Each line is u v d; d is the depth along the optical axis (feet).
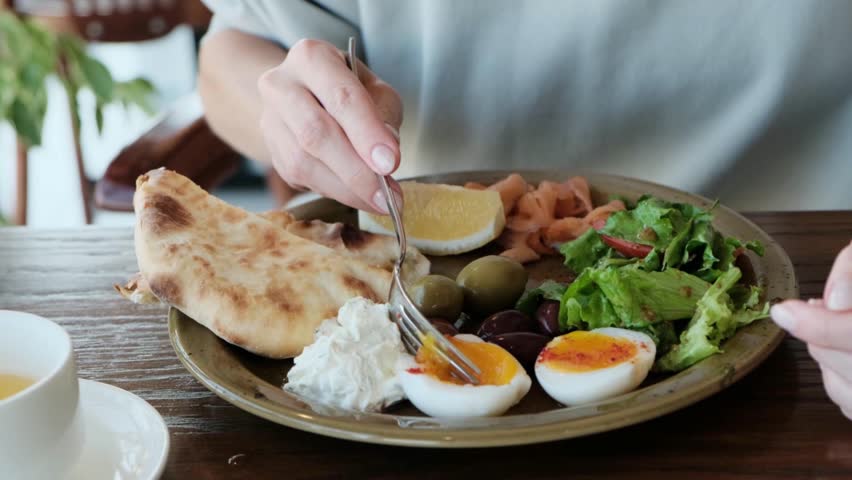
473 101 3.29
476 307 2.26
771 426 1.91
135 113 7.60
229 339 2.06
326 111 2.27
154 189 2.27
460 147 3.39
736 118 3.20
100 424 1.88
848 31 3.07
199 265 2.11
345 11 3.29
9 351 1.82
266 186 7.27
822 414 1.93
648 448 1.87
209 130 3.61
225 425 1.99
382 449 1.91
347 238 2.44
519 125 3.32
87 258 2.70
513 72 3.23
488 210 2.56
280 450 1.92
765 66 3.12
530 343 2.04
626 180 2.72
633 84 3.20
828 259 2.49
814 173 3.28
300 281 2.15
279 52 3.20
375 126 2.20
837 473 1.81
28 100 4.46
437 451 1.90
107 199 3.21
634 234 2.35
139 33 5.25
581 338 2.05
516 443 1.77
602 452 1.87
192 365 2.02
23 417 1.68
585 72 3.20
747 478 1.80
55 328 1.80
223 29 3.39
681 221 2.32
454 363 1.96
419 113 3.37
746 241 2.37
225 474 1.87
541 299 2.25
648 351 1.99
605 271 2.08
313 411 1.87
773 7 3.06
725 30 3.10
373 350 1.99
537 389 2.01
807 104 3.18
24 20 4.65
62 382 1.73
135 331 2.32
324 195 2.44
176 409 2.04
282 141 2.41
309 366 1.98
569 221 2.55
